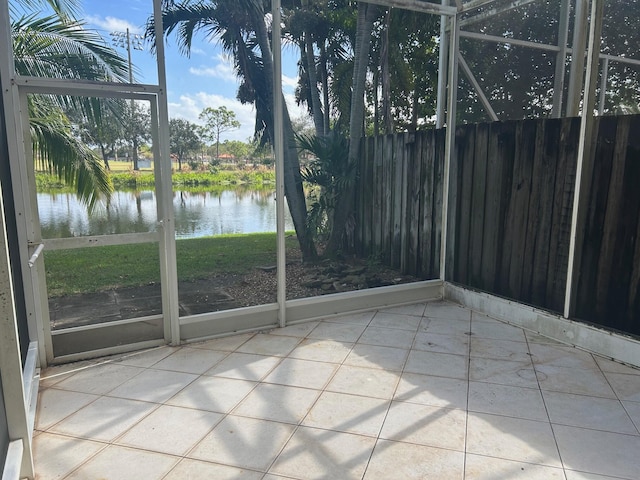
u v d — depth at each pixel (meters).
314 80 3.95
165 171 3.07
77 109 2.84
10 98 2.58
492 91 5.87
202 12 3.20
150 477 1.87
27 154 2.68
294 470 1.90
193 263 3.77
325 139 4.06
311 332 3.51
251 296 3.77
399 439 2.11
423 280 4.55
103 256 3.51
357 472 1.88
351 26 4.07
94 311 3.41
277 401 2.47
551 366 2.89
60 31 2.92
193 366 2.92
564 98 6.04
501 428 2.19
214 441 2.11
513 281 3.72
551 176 3.35
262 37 3.52
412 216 4.50
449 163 4.18
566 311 3.23
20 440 1.79
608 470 1.88
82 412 2.38
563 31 4.77
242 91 3.43
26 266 2.73
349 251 4.27
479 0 3.78
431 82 4.76
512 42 4.57
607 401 2.44
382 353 3.10
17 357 1.75
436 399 2.47
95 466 1.95
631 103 6.63
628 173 2.85
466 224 4.14
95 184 2.92
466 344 3.26
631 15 6.34
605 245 3.01
